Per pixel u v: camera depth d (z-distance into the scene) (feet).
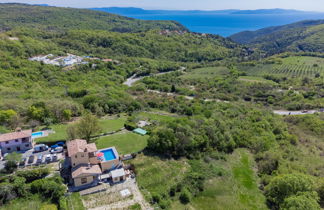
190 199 149.79
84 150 149.38
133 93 416.67
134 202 135.74
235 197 158.40
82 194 136.26
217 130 227.20
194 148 202.80
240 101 412.77
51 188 130.93
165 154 187.62
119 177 150.00
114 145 191.42
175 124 209.46
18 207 123.03
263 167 193.06
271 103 411.13
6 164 144.36
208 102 367.86
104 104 285.02
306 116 306.96
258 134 248.32
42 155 164.14
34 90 322.14
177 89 467.11
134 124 230.27
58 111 234.58
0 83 331.16
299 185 147.33
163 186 154.61
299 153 223.51
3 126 198.08
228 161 202.90
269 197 155.74
